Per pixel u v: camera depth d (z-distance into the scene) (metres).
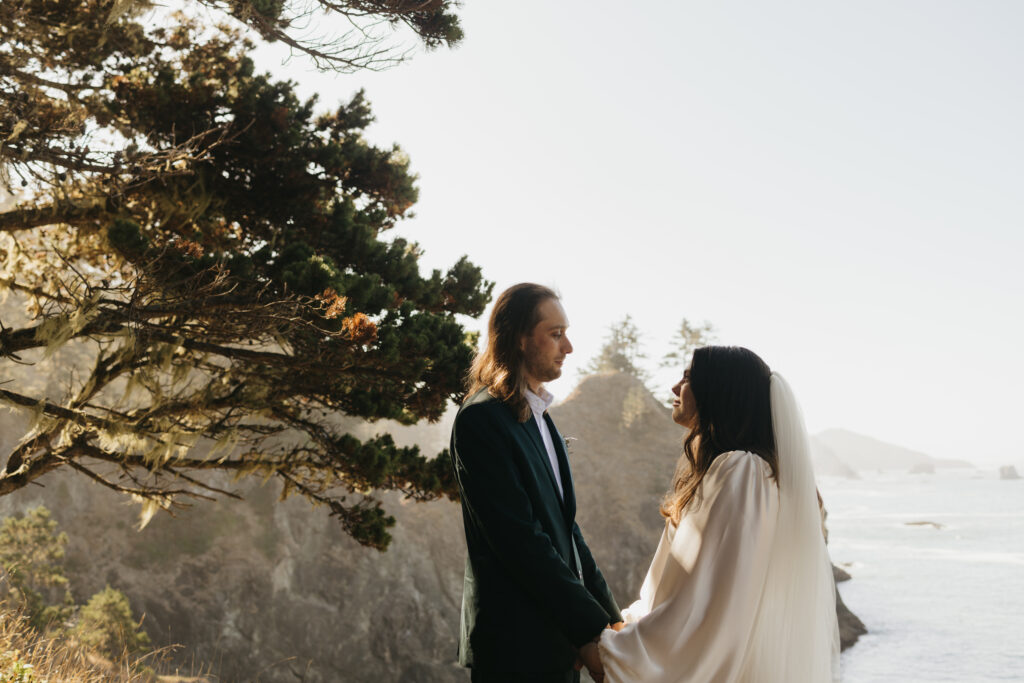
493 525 2.57
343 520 7.72
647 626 2.39
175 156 6.55
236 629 34.91
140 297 5.95
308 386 6.99
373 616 38.69
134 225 5.62
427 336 6.96
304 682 35.06
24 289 6.56
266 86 7.96
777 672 2.41
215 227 7.87
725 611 2.33
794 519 2.50
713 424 2.64
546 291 2.91
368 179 9.08
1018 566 85.12
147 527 36.94
